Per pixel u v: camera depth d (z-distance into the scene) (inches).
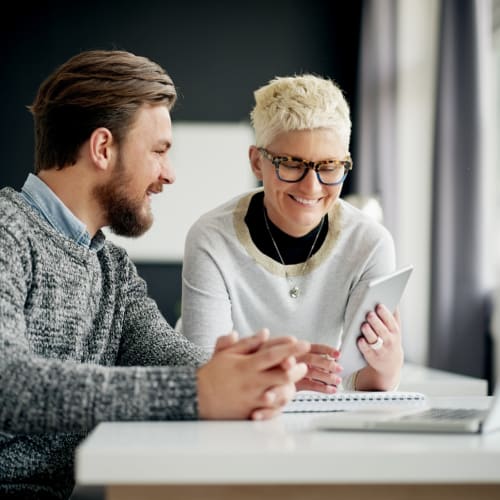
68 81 56.6
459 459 32.2
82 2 229.9
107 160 56.5
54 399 40.6
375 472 32.1
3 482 50.3
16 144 226.8
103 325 57.6
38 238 52.5
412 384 92.7
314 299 73.4
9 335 43.8
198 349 58.6
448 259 151.4
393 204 189.0
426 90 176.2
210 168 227.0
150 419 41.4
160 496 33.6
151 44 230.4
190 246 73.9
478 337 144.9
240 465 31.8
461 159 148.7
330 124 66.6
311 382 56.3
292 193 67.8
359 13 231.3
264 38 231.3
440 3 160.2
